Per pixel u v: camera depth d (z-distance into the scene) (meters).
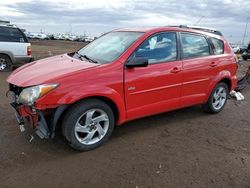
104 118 4.34
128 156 4.16
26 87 3.94
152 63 4.78
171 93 5.10
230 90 6.37
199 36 5.63
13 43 11.16
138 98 4.64
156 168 3.86
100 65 4.30
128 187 3.41
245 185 3.56
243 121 5.88
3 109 5.96
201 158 4.18
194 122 5.66
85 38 69.81
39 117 3.96
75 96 3.92
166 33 5.05
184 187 3.45
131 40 4.76
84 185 3.43
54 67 4.39
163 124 5.47
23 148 4.26
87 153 4.20
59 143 4.46
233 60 6.25
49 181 3.49
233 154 4.36
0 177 3.53
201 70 5.52
